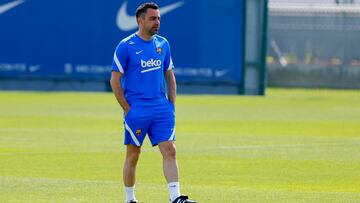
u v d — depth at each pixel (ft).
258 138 200.23
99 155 166.61
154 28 110.93
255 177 141.08
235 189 128.98
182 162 157.89
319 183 135.33
